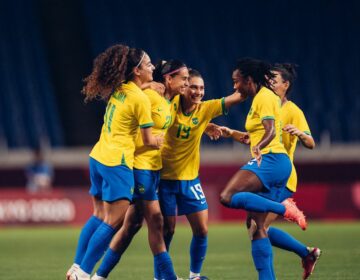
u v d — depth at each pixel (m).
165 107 25.25
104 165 24.09
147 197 24.84
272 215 24.80
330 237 44.75
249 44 80.25
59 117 75.19
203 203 26.58
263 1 82.56
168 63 25.59
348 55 78.12
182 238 47.06
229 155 62.50
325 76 76.38
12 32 80.38
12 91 76.81
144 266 32.41
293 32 80.50
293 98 74.50
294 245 25.34
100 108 73.69
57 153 63.38
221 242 43.84
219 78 77.31
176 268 31.66
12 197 58.12
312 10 81.44
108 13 82.44
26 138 73.81
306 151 62.72
